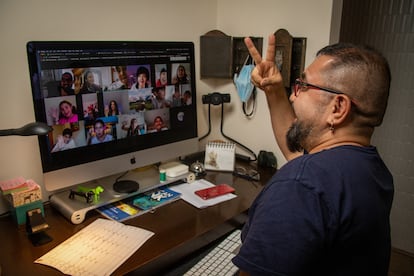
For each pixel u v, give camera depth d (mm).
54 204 1315
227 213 1321
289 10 1624
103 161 1314
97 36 1438
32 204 1198
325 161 673
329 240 629
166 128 1510
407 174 2105
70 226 1214
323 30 1537
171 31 1703
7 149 1290
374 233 672
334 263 668
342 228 632
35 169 1373
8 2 1192
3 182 1215
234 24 1839
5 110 1257
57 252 1060
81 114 1230
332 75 718
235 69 1836
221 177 1668
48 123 1154
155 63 1417
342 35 2086
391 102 2061
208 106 1951
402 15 1920
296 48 1620
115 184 1405
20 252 1063
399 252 2232
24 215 1192
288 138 858
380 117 725
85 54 1204
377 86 691
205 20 1849
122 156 1370
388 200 742
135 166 1420
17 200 1166
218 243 1266
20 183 1200
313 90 747
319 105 738
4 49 1216
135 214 1291
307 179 647
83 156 1258
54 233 1170
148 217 1287
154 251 1078
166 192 1468
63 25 1333
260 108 1812
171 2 1671
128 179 1484
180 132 1568
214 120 2012
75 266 993
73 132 1220
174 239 1146
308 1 1559
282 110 1209
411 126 2029
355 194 646
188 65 1545
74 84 1195
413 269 2104
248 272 656
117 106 1325
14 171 1321
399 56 1979
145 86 1400
